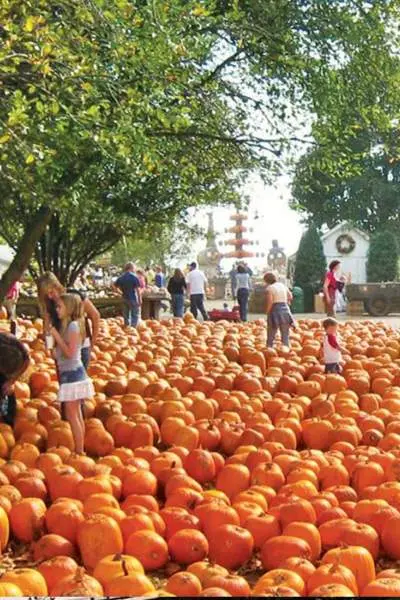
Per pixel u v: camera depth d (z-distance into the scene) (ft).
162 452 29.99
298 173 60.34
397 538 21.72
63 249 85.76
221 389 40.22
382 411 35.42
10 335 30.81
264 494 24.29
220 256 226.17
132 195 64.03
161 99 37.47
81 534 21.08
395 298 132.77
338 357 46.32
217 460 27.94
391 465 26.78
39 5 29.43
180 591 17.46
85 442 31.71
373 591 17.69
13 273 46.88
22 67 32.65
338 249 170.30
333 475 26.18
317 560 21.13
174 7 36.14
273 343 59.82
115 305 90.74
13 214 61.26
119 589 17.44
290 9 57.52
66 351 30.66
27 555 22.04
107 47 34.37
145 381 40.86
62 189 44.14
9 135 28.58
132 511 22.38
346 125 62.75
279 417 35.35
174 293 94.43
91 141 34.94
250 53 57.21
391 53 61.77
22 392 37.93
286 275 188.34
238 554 21.09
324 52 59.67
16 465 26.48
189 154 53.31
